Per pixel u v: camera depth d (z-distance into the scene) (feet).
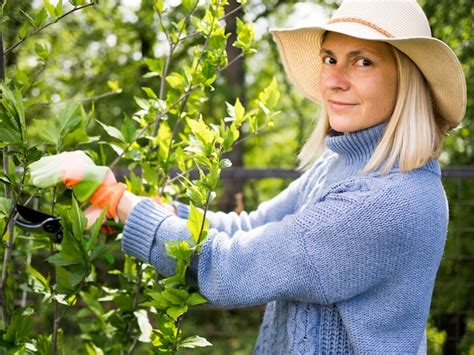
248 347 12.34
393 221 4.58
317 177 5.74
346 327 4.78
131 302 6.17
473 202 11.25
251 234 4.77
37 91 13.76
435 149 5.04
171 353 4.98
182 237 4.75
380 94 4.86
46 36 17.65
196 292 4.82
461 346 11.84
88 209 5.02
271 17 21.30
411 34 4.83
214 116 19.12
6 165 5.18
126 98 19.44
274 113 6.01
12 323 5.09
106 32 19.98
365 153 5.05
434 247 4.79
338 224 4.59
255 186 17.24
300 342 4.99
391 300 4.75
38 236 5.60
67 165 4.78
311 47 5.78
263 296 4.62
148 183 6.03
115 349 6.36
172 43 6.12
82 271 4.93
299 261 4.57
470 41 14.20
